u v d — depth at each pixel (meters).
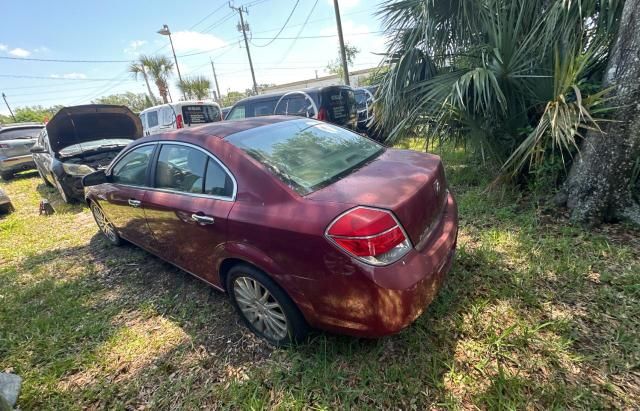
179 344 2.29
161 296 2.87
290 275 1.78
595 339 1.87
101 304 2.87
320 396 1.76
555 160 3.35
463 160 5.12
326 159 2.25
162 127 10.09
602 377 1.67
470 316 2.14
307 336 2.06
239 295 2.24
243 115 8.20
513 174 3.34
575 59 2.67
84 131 6.17
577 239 2.77
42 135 6.64
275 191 1.88
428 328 2.07
